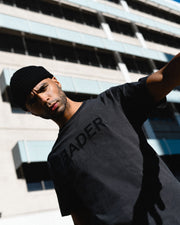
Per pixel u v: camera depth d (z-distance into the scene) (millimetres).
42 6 16656
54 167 1325
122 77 17156
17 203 9625
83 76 15406
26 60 13695
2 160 10312
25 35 14477
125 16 20297
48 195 10320
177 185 1134
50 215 9203
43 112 1331
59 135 1318
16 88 1318
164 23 23016
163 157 15375
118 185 1103
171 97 17875
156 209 1048
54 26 15633
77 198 1281
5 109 11461
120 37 19453
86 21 18438
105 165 1137
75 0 18031
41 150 10820
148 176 1103
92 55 16891
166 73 995
